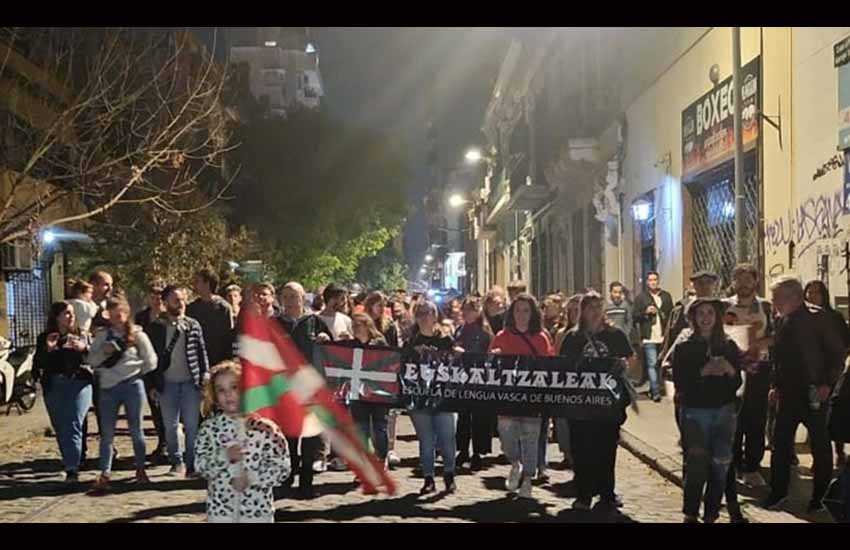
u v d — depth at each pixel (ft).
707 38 52.90
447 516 28.78
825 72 38.65
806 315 26.71
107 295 39.29
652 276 55.06
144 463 33.96
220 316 36.99
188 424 34.83
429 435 31.83
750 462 30.48
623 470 35.76
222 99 125.59
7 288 79.87
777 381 27.12
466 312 37.55
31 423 49.26
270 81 308.60
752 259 48.01
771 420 34.73
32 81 67.41
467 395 31.24
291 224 127.85
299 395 18.80
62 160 61.26
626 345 30.42
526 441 31.19
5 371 52.70
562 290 108.06
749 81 46.70
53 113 69.36
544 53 100.27
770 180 44.88
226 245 84.94
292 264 128.67
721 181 53.67
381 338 33.12
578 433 29.76
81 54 68.80
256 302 32.96
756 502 28.32
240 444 17.07
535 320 31.37
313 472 32.19
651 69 64.69
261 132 128.36
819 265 39.29
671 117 60.29
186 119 68.54
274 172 126.82
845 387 20.72
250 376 17.72
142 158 62.23
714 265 54.70
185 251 78.07
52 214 79.36
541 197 109.81
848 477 20.26
